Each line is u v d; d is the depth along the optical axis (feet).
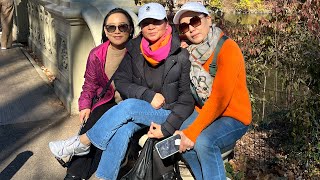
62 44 19.19
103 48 11.17
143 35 9.73
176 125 9.49
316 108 14.55
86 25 17.19
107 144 9.55
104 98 11.06
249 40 16.63
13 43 33.60
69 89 18.58
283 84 16.16
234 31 17.03
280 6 16.58
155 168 9.48
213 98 9.25
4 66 26.48
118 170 9.47
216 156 9.34
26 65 26.66
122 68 10.20
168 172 9.53
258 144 16.25
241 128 9.73
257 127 17.29
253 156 15.55
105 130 9.46
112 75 10.94
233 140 9.68
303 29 15.78
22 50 31.14
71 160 10.91
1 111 18.66
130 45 10.00
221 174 9.32
